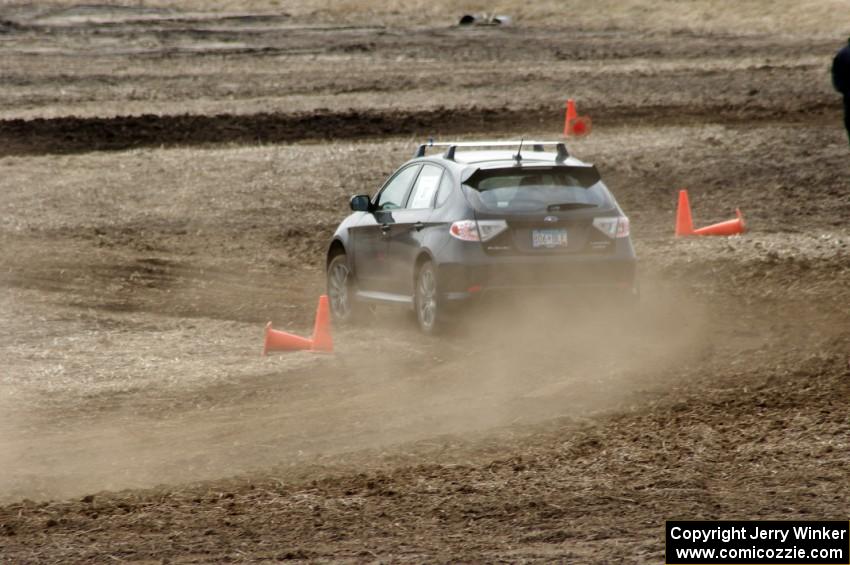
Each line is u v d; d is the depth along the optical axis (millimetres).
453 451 34812
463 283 50469
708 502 28516
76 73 170875
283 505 29922
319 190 91125
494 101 132500
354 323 58250
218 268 71625
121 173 97375
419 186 54969
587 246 51062
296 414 40375
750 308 55594
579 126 107688
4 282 67312
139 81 161125
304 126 116500
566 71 160500
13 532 28391
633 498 29203
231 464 34844
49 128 115875
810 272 62438
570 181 52062
